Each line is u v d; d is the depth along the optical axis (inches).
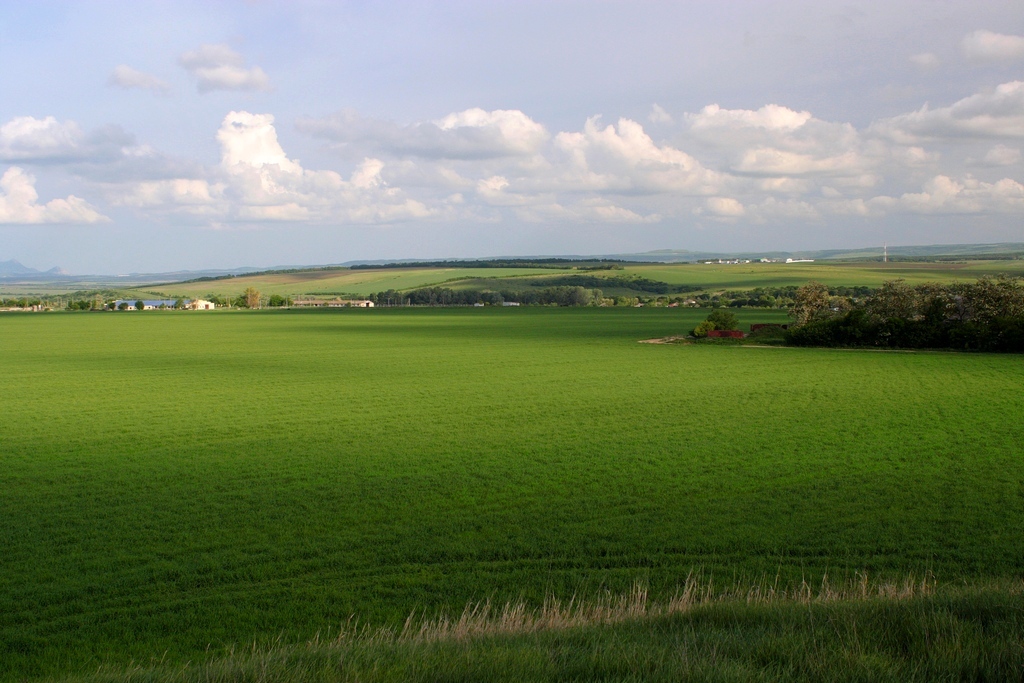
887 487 829.8
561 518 723.4
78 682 327.6
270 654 335.6
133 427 1262.3
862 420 1290.6
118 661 435.2
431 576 572.4
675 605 420.5
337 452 1048.2
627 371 2123.5
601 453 1030.4
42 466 962.7
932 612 335.6
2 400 1601.9
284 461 989.8
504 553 623.5
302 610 509.7
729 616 369.4
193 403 1549.0
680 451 1041.5
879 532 666.8
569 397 1603.1
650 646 312.7
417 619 491.5
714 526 692.1
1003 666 280.2
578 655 304.0
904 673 275.6
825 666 281.6
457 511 749.3
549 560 605.3
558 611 430.9
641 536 665.0
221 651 446.6
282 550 633.0
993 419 1288.1
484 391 1713.8
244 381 1940.2
